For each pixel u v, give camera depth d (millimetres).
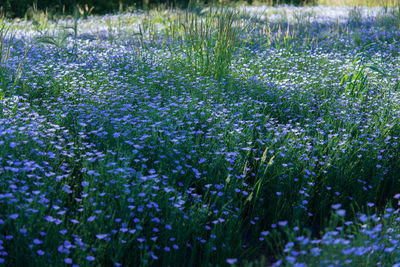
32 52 8203
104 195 3324
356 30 11422
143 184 3602
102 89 6102
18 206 2898
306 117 5637
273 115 5629
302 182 4004
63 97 5887
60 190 3371
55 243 2826
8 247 2910
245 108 5570
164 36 9922
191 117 5148
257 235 3521
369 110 5809
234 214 3490
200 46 7691
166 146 4168
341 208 3924
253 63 7941
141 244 2988
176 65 7574
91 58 7707
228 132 4738
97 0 17953
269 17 15281
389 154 4641
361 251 2676
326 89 6652
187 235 3139
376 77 7289
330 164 4113
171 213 3174
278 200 3674
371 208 3947
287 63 8070
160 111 5094
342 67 7754
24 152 3799
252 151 4535
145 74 7094
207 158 4176
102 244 2918
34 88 6105
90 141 4559
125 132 4398
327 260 2578
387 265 2824
